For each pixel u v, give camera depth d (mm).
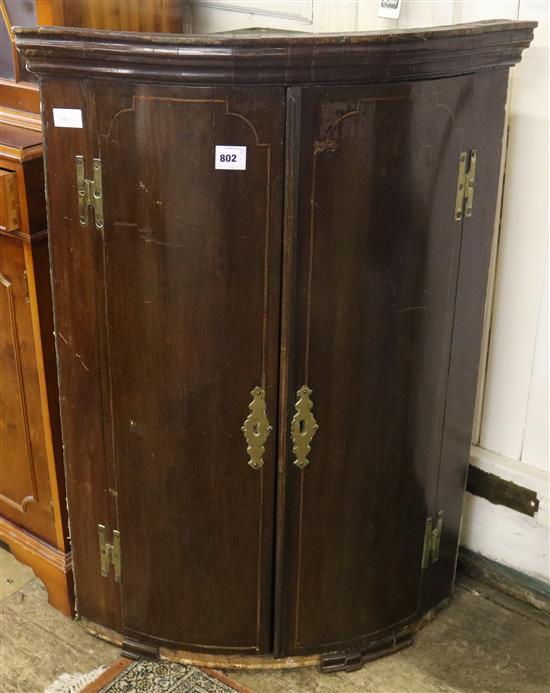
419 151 1548
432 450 1834
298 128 1458
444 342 1756
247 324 1590
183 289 1576
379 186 1536
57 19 1833
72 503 1866
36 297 1786
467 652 1976
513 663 1946
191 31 2314
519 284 1962
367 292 1602
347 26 2021
